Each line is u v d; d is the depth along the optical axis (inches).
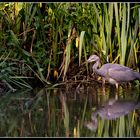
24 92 539.5
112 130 373.4
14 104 470.6
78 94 524.7
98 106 455.5
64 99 492.7
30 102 478.3
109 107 451.2
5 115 422.6
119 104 465.1
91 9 579.5
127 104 466.0
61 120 401.7
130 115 420.2
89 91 546.9
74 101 481.1
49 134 361.1
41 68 562.6
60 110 438.9
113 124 390.3
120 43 575.5
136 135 361.1
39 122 397.1
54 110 439.8
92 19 578.2
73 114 423.8
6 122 397.7
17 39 561.3
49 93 531.2
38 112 432.8
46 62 573.3
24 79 569.0
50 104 467.8
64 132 366.0
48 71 574.6
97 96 512.1
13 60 565.0
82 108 447.2
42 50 577.9
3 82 549.0
